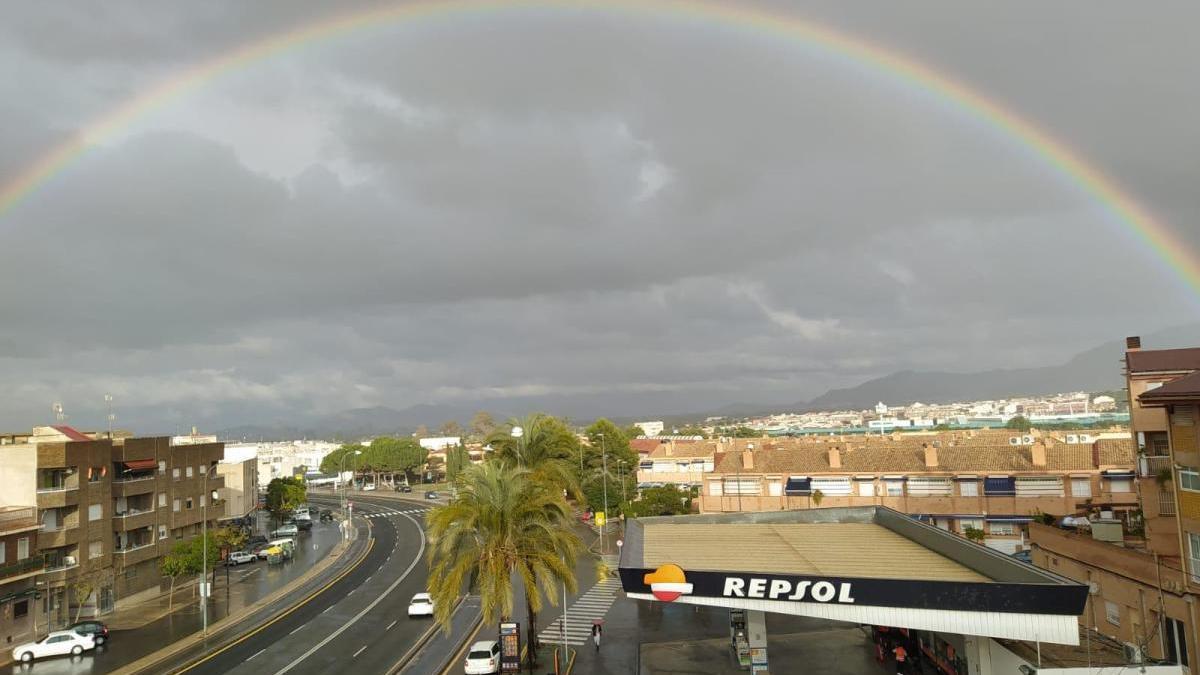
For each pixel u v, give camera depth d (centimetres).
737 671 3822
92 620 5453
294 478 12200
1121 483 7262
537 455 5909
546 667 4025
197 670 4212
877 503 8119
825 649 4169
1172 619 3206
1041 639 2766
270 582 7094
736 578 3067
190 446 7369
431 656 4347
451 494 12225
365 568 7644
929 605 2884
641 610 5366
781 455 9006
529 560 3716
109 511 6050
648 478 11581
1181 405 3262
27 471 5403
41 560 5188
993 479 7656
